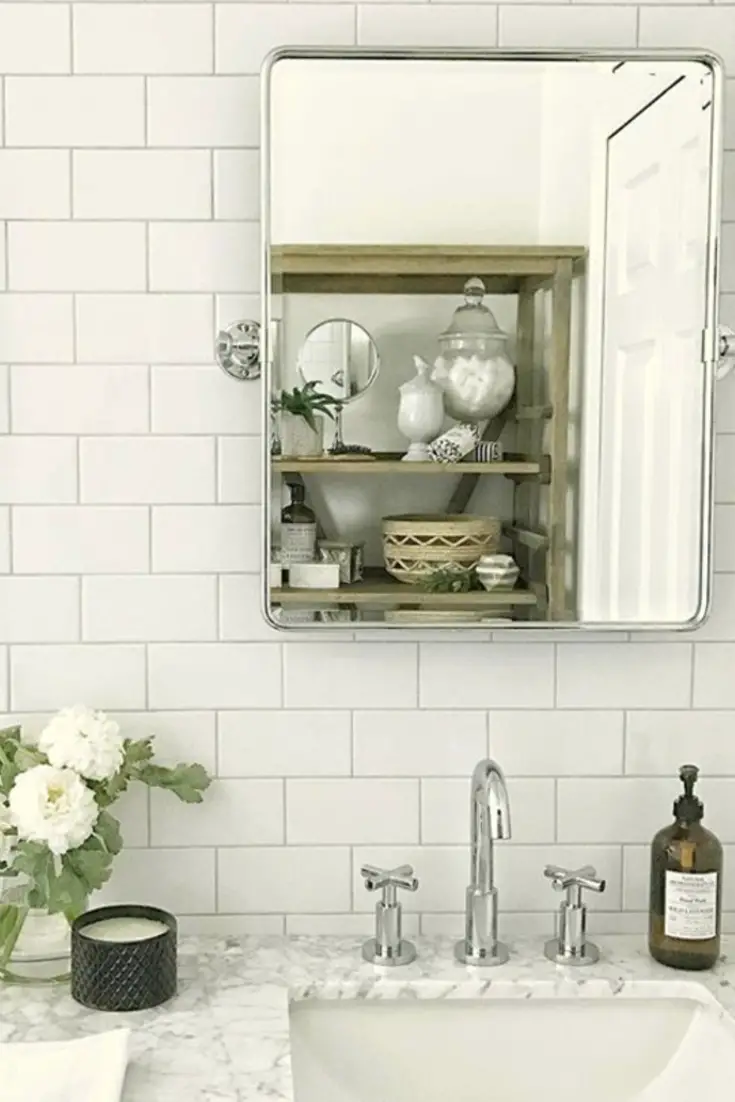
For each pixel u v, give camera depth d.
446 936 1.83
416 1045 1.68
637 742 1.83
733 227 1.79
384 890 1.74
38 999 1.61
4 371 1.76
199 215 1.76
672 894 1.70
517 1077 1.68
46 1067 1.38
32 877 1.61
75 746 1.63
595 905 1.83
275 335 1.72
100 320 1.76
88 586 1.79
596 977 1.68
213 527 1.79
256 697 1.81
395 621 1.76
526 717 1.82
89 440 1.77
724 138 1.78
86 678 1.79
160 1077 1.42
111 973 1.57
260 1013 1.57
